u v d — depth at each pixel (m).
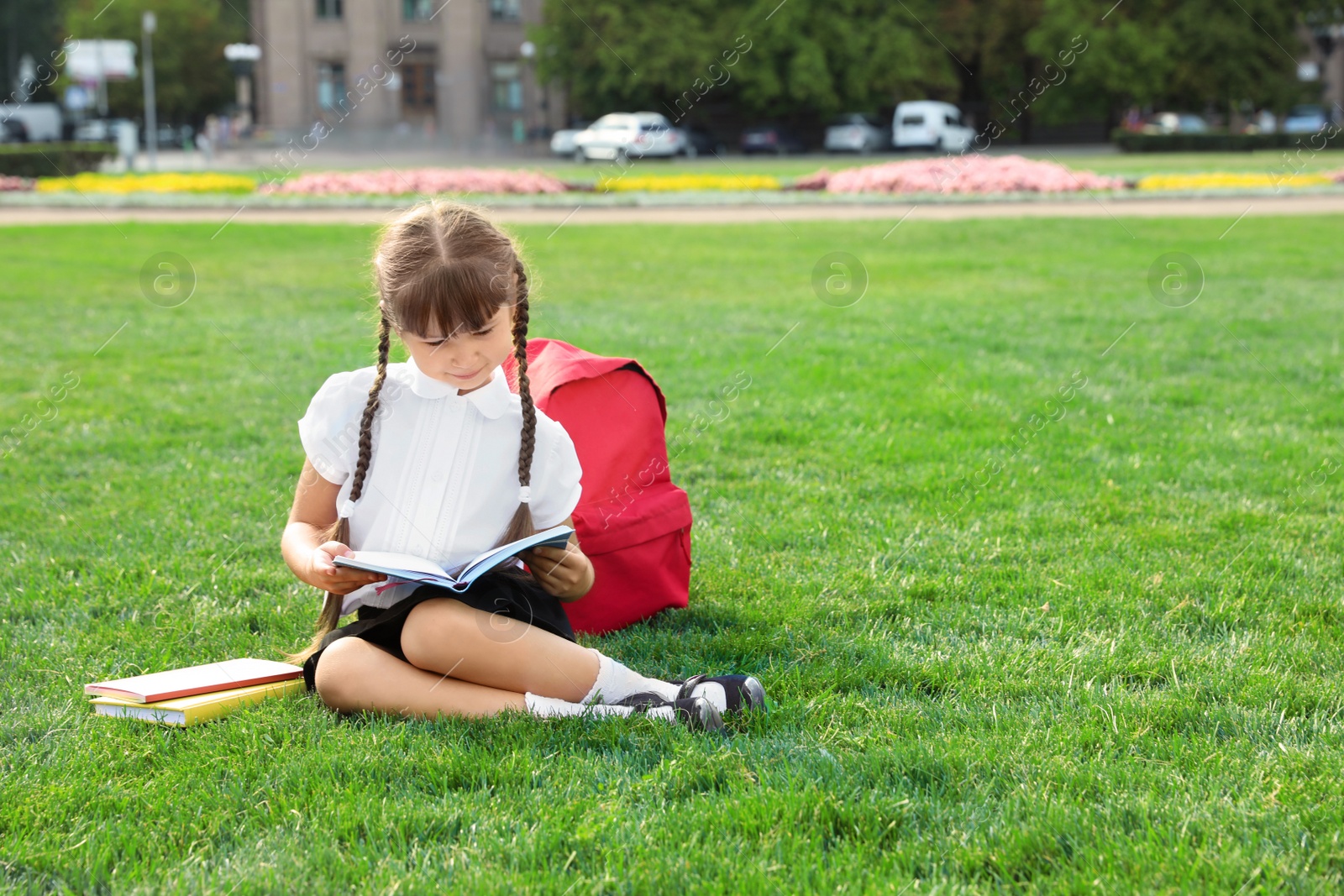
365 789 2.00
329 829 1.87
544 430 2.38
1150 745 2.16
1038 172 16.92
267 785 2.02
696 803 1.93
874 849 1.79
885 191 17.08
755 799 1.93
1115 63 34.03
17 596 3.08
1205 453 4.52
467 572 2.10
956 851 1.78
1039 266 10.38
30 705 2.41
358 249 11.82
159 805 1.96
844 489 4.06
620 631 2.83
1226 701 2.39
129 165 26.41
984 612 2.94
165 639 2.78
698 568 3.29
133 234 12.91
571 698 2.31
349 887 1.72
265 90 40.03
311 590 3.12
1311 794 1.96
